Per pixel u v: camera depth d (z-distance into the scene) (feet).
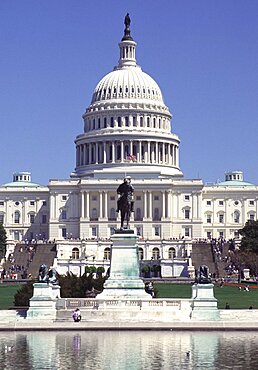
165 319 264.93
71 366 180.55
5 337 232.12
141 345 213.25
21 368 177.99
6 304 345.72
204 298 268.82
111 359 190.08
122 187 302.25
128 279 289.94
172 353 199.11
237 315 277.44
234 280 632.38
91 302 278.26
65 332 245.86
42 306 271.08
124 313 267.59
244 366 180.24
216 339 226.99
